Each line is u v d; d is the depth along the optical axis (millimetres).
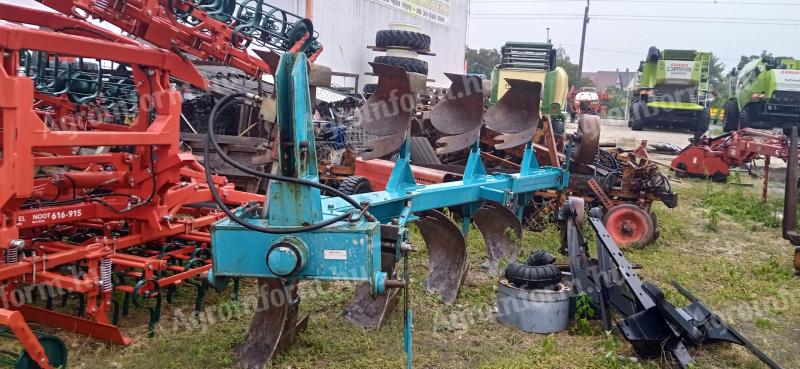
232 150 7219
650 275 5996
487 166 8367
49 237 4789
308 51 7215
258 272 3410
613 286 4527
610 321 4445
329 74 3926
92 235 4965
